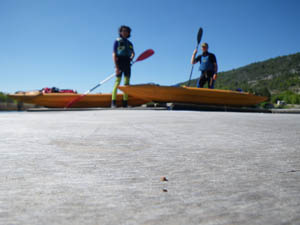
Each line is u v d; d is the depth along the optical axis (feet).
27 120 9.75
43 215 1.35
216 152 3.40
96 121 9.28
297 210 1.40
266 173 2.28
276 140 4.56
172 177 2.15
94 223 1.25
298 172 2.31
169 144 4.08
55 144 4.00
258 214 1.34
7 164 2.63
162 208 1.45
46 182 1.99
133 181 2.02
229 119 10.52
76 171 2.35
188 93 34.42
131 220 1.28
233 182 1.98
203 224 1.22
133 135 5.19
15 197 1.64
